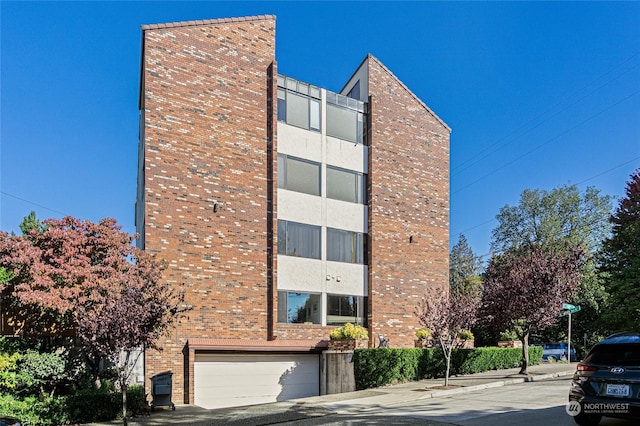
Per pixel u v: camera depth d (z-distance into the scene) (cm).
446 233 2598
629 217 2077
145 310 1134
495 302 1991
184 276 1841
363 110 2453
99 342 1134
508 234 4459
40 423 1252
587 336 3366
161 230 1817
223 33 2055
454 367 2108
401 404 1454
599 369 907
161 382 1534
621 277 2041
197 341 1798
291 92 2244
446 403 1410
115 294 1202
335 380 1994
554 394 1457
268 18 2188
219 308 1898
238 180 2012
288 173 2186
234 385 1884
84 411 1327
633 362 875
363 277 2330
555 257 1989
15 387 1341
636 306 1912
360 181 2397
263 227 2055
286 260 2120
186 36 1961
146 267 1530
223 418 1331
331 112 2353
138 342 1141
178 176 1877
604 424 970
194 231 1883
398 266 2400
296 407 1459
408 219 2472
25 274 1373
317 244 2223
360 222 2362
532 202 4347
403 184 2480
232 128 2025
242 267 1977
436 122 2658
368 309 2292
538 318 1914
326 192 2283
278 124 2178
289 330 2055
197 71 1969
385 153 2439
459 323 1750
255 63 2127
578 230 4088
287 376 2017
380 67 2484
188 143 1912
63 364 1427
